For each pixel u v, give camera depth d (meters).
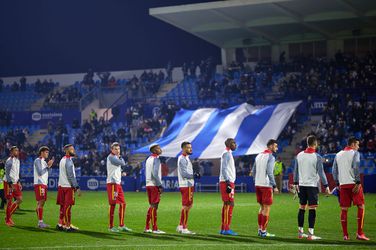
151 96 49.41
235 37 48.91
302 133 41.53
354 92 42.53
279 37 48.16
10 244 13.95
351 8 40.12
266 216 15.37
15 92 55.12
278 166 32.56
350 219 19.64
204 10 41.59
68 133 49.00
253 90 45.72
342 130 38.41
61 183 16.66
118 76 53.66
